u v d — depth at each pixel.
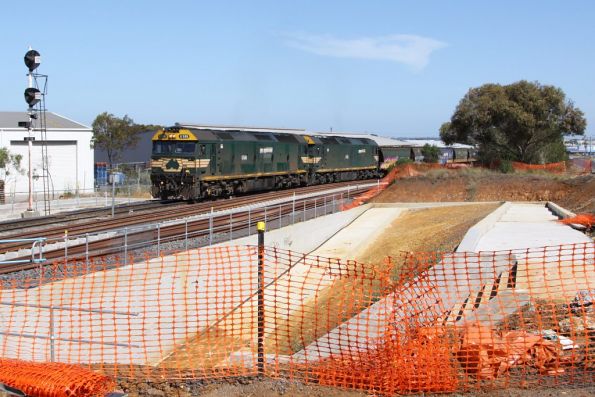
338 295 17.48
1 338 11.34
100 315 12.50
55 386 8.03
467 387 8.23
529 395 7.84
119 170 53.84
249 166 38.16
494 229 24.42
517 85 55.47
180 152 32.91
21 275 14.81
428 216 34.75
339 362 9.37
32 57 27.55
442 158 72.62
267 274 20.47
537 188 40.78
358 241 29.36
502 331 9.61
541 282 13.44
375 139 70.06
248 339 13.90
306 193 40.47
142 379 9.09
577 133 55.31
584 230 23.64
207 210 28.64
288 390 8.37
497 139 56.47
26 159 44.16
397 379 8.38
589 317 10.32
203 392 8.48
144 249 19.03
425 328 9.08
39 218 25.16
